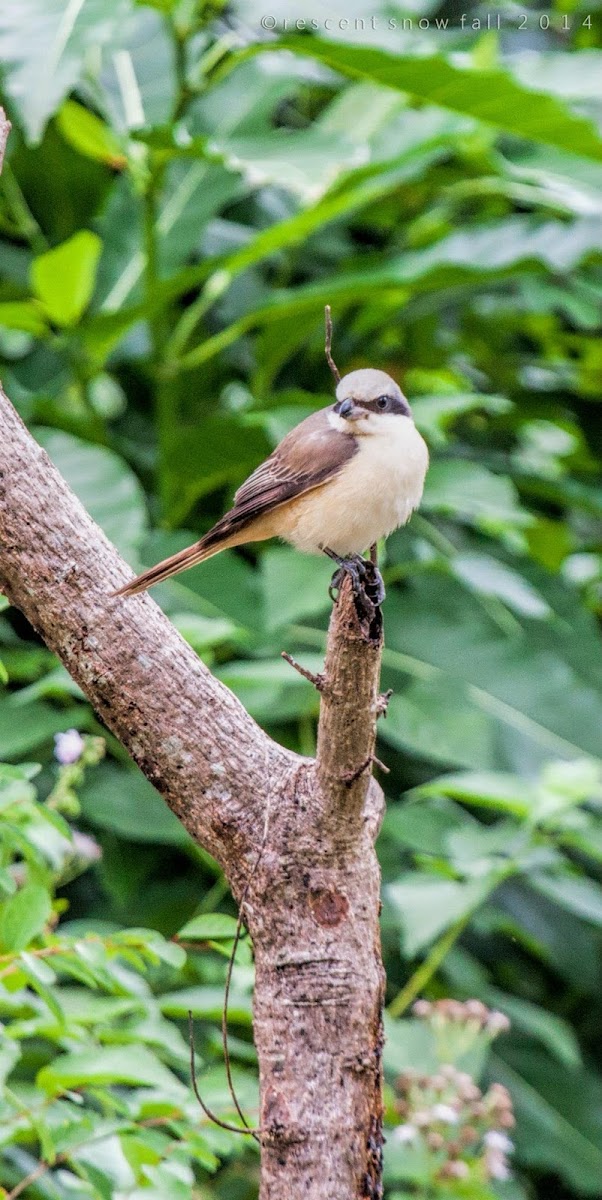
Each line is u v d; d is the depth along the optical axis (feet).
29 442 18.40
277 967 18.02
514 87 31.68
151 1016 21.70
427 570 37.58
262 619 33.37
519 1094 34.63
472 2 46.39
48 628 18.40
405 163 34.71
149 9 38.91
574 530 47.03
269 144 32.89
